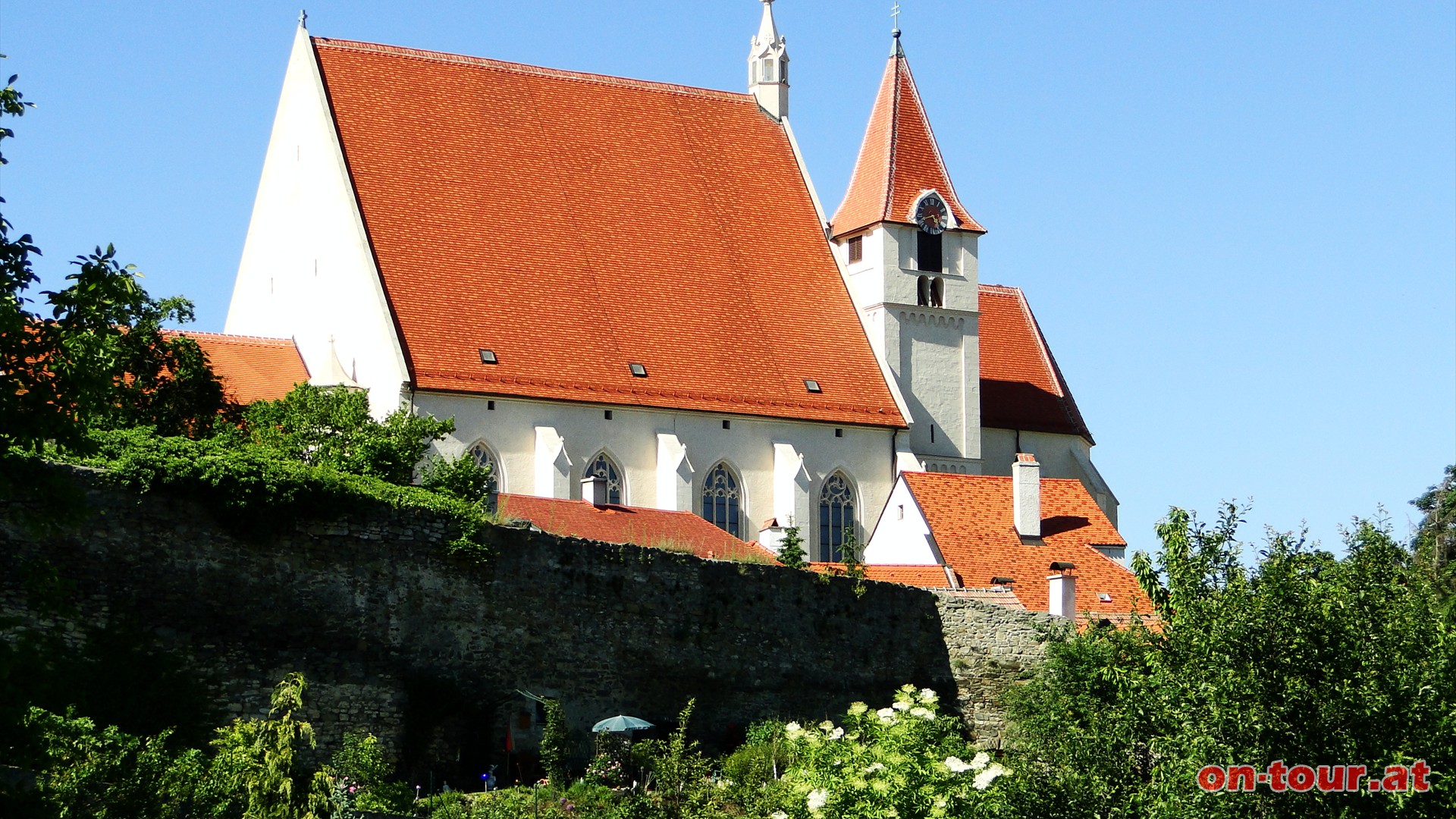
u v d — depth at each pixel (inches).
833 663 2689.5
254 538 2313.0
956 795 1766.7
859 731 1893.5
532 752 2449.6
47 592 1503.4
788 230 4503.0
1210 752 1670.8
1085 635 2445.9
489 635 2465.6
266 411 3169.3
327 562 2365.9
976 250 4525.1
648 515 3592.5
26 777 1795.0
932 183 4507.9
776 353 4284.0
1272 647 1692.9
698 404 4082.2
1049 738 2180.1
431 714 2388.0
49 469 1485.0
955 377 4468.5
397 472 3065.9
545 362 3988.7
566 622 2522.1
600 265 4212.6
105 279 1417.3
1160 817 1692.9
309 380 3752.5
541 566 2519.7
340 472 2532.0
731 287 4340.6
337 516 2381.9
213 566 2282.2
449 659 2432.3
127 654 2194.9
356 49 4239.7
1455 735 1656.0
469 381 3855.8
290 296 4126.5
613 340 4109.3
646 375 4087.1
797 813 1784.0
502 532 2502.5
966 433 4453.7
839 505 4229.8
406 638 2406.5
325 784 1920.5
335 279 3986.2
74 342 1406.3
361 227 3946.9
